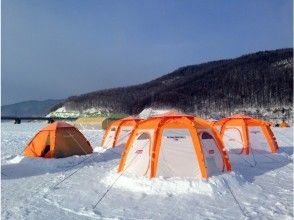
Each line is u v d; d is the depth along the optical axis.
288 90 107.25
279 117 91.94
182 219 8.16
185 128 11.79
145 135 12.14
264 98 108.50
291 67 118.31
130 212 8.68
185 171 11.28
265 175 12.81
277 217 8.19
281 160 15.91
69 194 10.43
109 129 21.33
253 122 17.97
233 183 10.94
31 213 8.68
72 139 17.44
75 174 13.32
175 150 11.55
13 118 72.44
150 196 10.02
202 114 113.88
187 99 125.38
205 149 11.79
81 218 8.31
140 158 11.90
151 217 8.31
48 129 17.20
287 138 28.47
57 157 16.56
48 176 13.06
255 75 122.31
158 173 11.28
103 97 146.88
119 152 18.95
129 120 20.91
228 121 18.19
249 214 8.42
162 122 11.90
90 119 48.59
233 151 17.56
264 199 9.64
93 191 10.70
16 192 10.70
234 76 127.38
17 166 14.79
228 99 116.94
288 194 10.15
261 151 17.45
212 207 8.98
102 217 8.35
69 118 71.56
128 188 10.80
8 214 8.61
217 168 11.82
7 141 27.62
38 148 16.92
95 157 17.25
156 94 135.38
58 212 8.76
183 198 9.76
